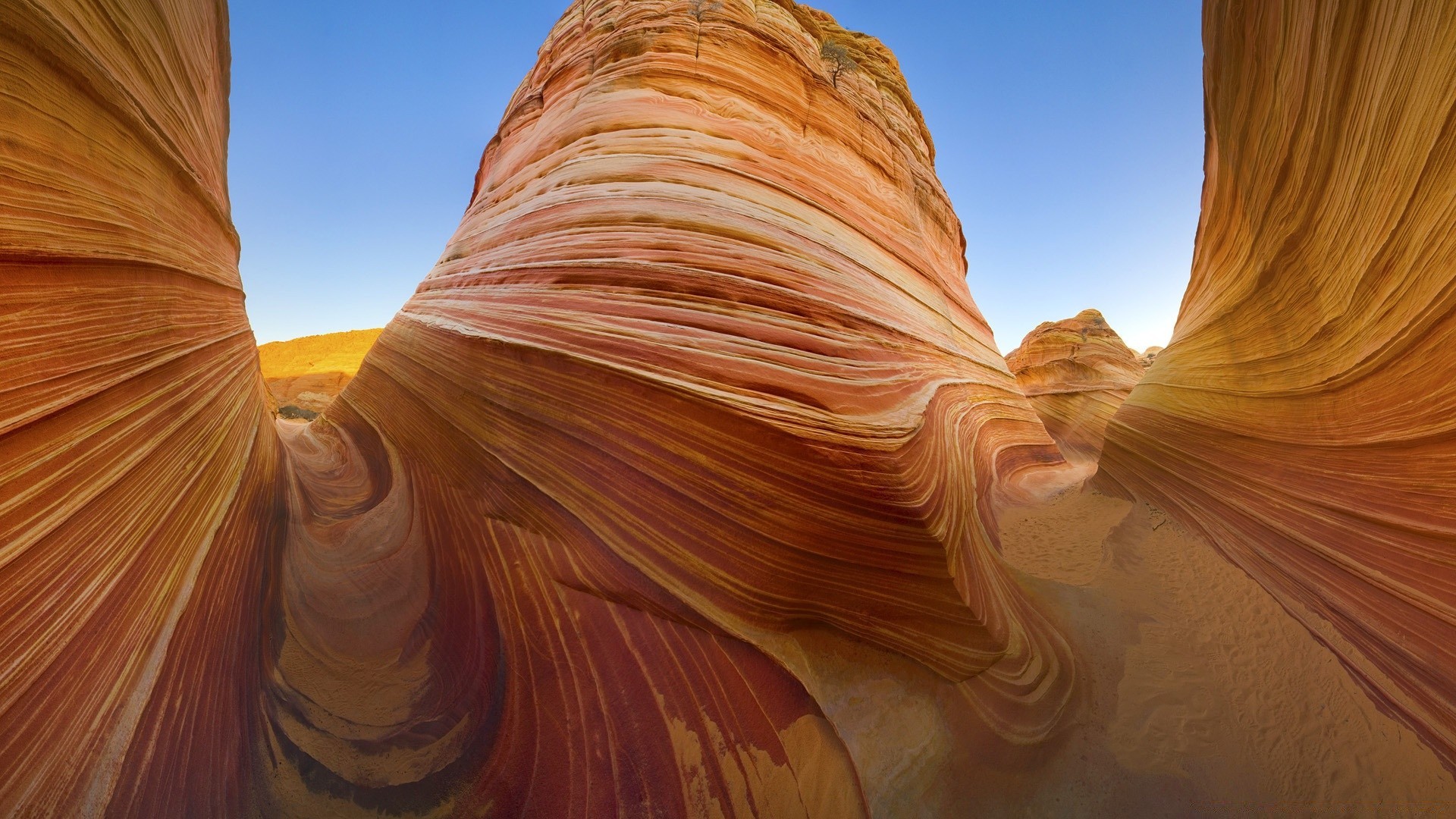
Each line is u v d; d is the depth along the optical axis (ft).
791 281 17.44
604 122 21.40
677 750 12.50
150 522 10.12
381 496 22.34
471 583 15.98
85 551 8.25
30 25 7.00
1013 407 41.78
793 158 23.56
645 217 17.75
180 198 12.64
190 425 12.22
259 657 13.94
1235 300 23.73
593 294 16.26
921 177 38.11
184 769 9.87
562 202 19.47
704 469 14.02
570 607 14.30
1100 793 13.29
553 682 13.46
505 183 26.53
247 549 14.73
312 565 18.66
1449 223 11.39
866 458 13.87
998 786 13.34
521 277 18.37
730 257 17.03
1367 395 15.07
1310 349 17.93
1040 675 16.16
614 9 25.46
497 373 16.98
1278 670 15.24
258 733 12.59
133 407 9.73
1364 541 14.87
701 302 15.81
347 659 15.74
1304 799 12.04
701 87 22.61
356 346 121.08
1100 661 17.44
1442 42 11.02
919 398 18.62
